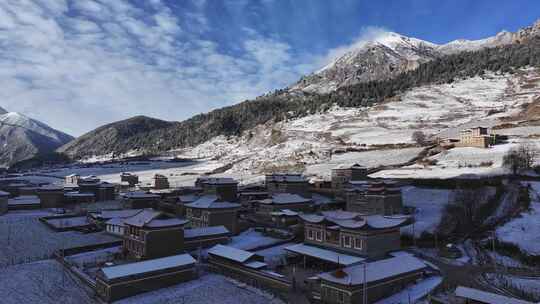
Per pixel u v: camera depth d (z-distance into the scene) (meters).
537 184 102.12
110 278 58.06
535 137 155.75
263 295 59.38
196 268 71.44
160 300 58.34
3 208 121.81
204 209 96.25
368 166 162.12
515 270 64.62
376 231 70.19
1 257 79.50
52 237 93.94
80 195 144.62
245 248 82.88
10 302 58.19
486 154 142.25
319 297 56.72
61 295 60.72
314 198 129.88
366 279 54.84
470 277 62.34
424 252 75.50
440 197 106.19
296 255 75.06
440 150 162.75
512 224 81.19
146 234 73.88
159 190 162.12
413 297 55.47
